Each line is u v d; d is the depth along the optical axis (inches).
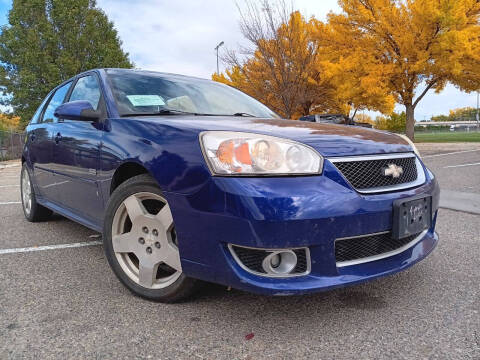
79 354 60.7
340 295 82.2
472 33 642.8
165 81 115.6
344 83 715.4
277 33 584.7
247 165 65.6
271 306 77.1
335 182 67.7
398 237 72.2
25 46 1003.3
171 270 84.3
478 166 319.9
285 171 66.1
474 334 65.8
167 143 74.5
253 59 609.9
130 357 60.0
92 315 73.7
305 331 67.6
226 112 111.9
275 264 68.2
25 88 987.3
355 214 67.0
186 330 68.0
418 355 60.0
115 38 1120.8
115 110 95.3
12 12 1032.2
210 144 69.0
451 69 657.6
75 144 104.3
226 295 82.2
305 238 64.1
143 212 79.1
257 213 62.4
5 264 103.6
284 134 74.0
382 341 64.1
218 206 65.2
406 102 770.2
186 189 69.0
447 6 622.8
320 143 72.7
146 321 71.3
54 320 71.8
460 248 112.8
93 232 138.9
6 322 71.1
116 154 84.8
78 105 97.3
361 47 716.7
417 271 95.4
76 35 1025.5
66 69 996.6
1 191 269.6
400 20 687.7
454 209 164.1
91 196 98.7
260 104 131.7
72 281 91.0
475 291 83.2
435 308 75.6
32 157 143.5
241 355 60.4
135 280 81.8
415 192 77.6
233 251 66.1
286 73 595.2
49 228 145.3
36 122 151.1
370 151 75.4
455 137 1070.4
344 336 65.9
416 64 661.9
